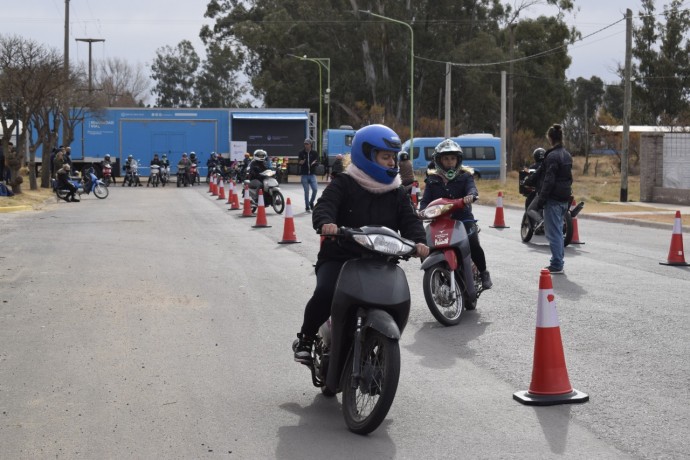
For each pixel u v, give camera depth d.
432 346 8.22
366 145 5.91
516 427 5.74
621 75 74.31
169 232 19.64
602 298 10.61
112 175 53.00
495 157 56.22
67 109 45.69
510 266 13.69
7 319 9.49
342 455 5.25
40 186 39.91
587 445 5.37
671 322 9.13
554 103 76.12
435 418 5.96
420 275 12.70
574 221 17.00
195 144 53.97
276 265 13.91
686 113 58.59
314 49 75.62
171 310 10.02
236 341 8.42
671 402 6.27
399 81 75.50
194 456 5.25
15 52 34.38
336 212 5.89
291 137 53.97
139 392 6.65
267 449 5.37
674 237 13.83
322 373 6.12
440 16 75.00
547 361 6.35
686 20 72.06
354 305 5.57
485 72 71.12
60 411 6.17
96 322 9.33
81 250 15.86
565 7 73.94
